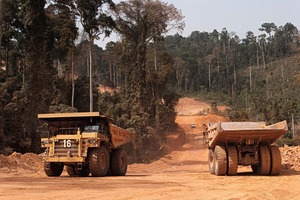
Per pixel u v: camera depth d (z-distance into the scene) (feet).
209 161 79.05
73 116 72.84
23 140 156.56
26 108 157.48
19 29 177.78
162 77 245.65
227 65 631.56
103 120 74.74
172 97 262.67
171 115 262.47
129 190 46.88
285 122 67.26
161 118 244.42
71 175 78.23
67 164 73.26
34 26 161.48
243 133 66.90
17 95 157.89
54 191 45.39
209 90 610.24
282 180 60.08
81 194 42.80
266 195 44.09
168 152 204.13
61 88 204.95
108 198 39.91
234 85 564.30
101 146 72.90
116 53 241.76
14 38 180.34
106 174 74.90
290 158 87.81
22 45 178.81
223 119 371.35
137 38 239.91
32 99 159.12
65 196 41.01
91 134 70.33
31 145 156.35
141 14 235.81
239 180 60.90
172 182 58.13
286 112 262.06
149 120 225.56
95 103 228.02
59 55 186.91
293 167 82.17
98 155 70.59
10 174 77.41
